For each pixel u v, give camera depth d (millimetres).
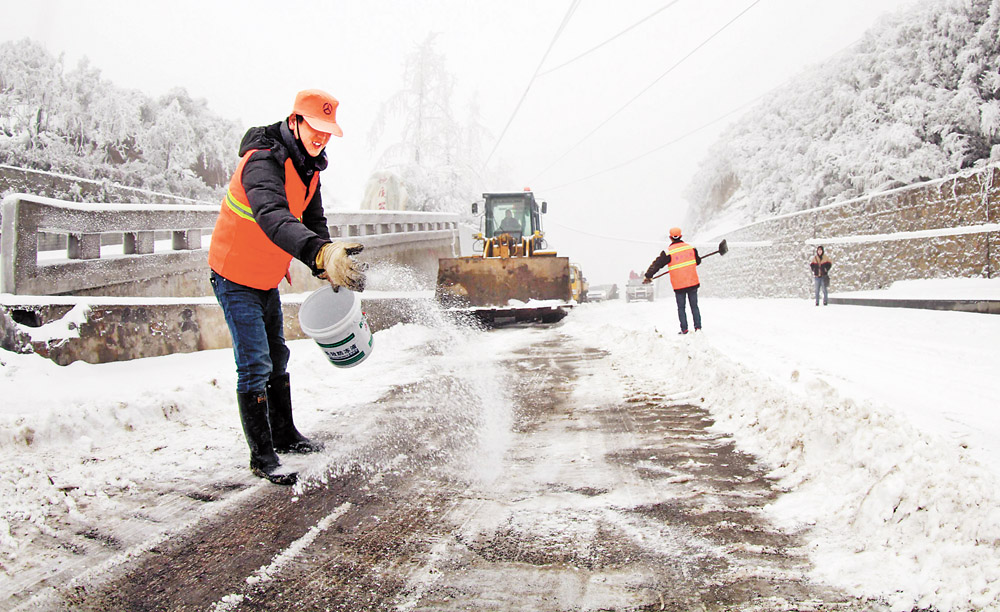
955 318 10547
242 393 3170
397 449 3660
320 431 4109
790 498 2721
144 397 4422
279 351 3510
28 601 1884
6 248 5391
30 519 2553
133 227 6664
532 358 7895
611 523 2484
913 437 2678
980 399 4312
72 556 2213
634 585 1953
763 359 6406
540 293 12844
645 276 9375
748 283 28672
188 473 3223
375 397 5340
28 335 5066
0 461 3279
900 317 11516
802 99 28844
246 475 3189
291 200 3059
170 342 6383
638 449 3605
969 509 2061
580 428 4172
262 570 2098
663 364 6668
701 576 2008
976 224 13852
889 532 2193
